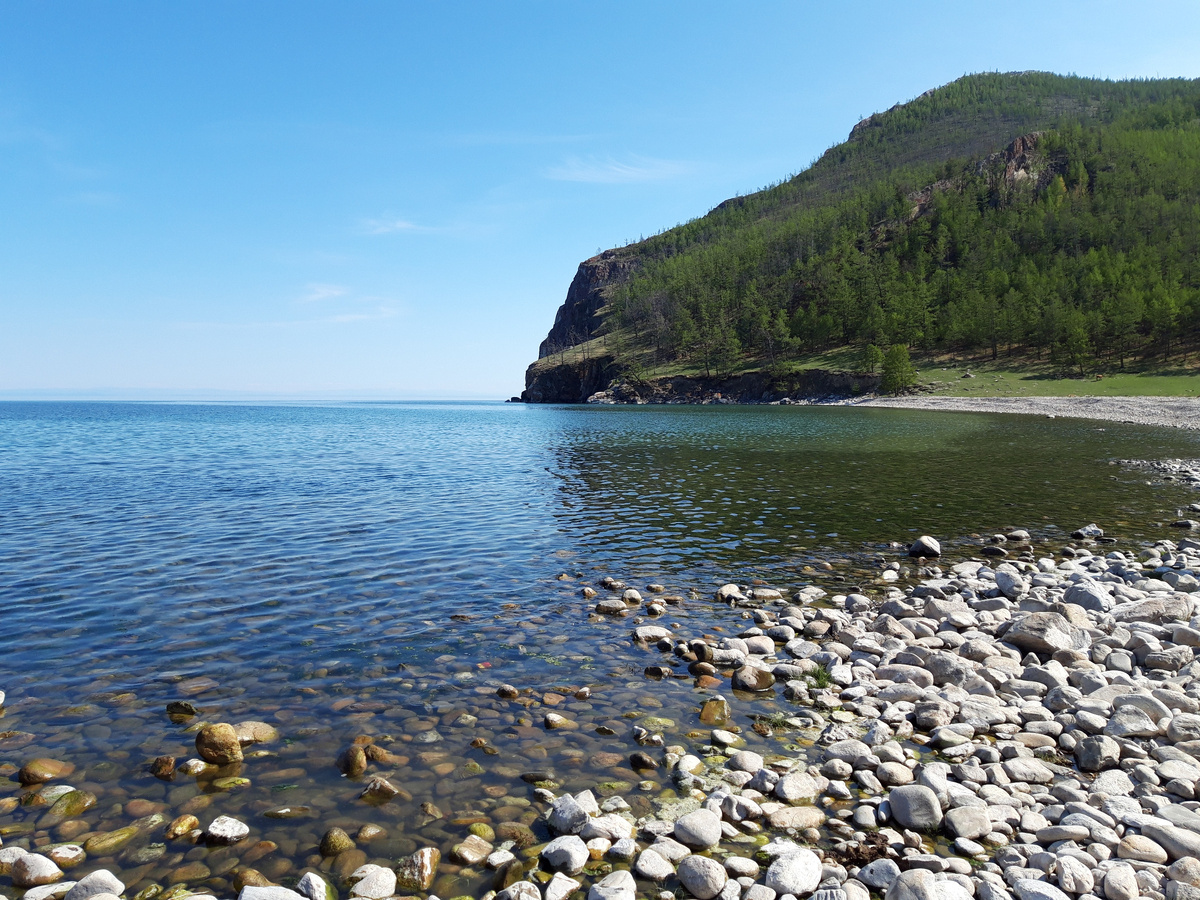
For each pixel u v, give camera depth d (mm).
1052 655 11133
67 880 5938
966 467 35688
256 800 7195
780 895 5777
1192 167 198250
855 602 14055
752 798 7254
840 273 187875
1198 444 46531
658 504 25844
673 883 5961
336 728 8797
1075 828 6508
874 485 30031
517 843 6516
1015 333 136500
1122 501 25750
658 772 7809
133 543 19375
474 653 11445
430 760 8023
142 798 7195
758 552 18625
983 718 8992
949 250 192875
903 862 6227
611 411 137625
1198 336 120562
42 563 17094
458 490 29672
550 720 8906
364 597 14531
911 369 129000
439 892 5852
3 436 68062
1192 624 12117
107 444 57250
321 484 31625
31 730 8641
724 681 10391
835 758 7992
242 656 11227
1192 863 5820
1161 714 8641
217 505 25703
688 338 192125
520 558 17969
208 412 167000
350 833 6672
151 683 10133
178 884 5887
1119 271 142250
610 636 12297
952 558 18094
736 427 72688
